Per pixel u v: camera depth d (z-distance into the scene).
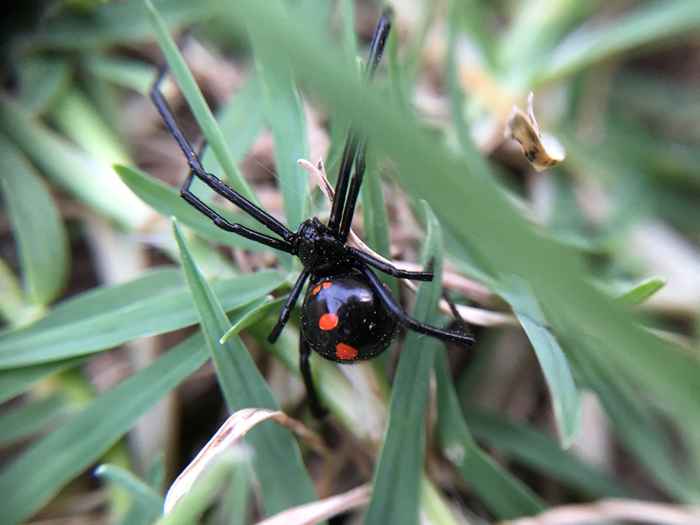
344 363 0.07
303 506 0.07
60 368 0.07
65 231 0.09
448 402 0.07
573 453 0.09
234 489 0.08
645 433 0.08
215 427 0.09
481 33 0.09
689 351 0.07
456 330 0.08
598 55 0.10
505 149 0.10
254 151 0.09
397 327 0.07
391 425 0.07
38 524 0.08
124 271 0.09
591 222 0.10
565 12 0.10
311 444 0.07
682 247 0.09
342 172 0.07
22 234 0.08
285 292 0.07
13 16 0.09
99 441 0.07
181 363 0.07
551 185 0.10
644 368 0.06
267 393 0.07
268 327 0.07
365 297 0.07
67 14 0.09
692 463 0.08
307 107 0.09
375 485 0.07
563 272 0.05
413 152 0.05
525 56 0.10
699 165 0.10
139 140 0.10
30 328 0.07
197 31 0.10
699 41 0.11
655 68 0.11
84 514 0.08
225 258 0.08
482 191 0.05
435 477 0.08
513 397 0.09
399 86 0.08
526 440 0.08
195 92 0.07
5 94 0.09
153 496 0.07
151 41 0.10
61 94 0.09
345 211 0.07
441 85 0.10
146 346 0.08
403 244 0.08
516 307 0.07
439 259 0.07
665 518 0.07
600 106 0.10
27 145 0.09
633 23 0.09
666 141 0.11
